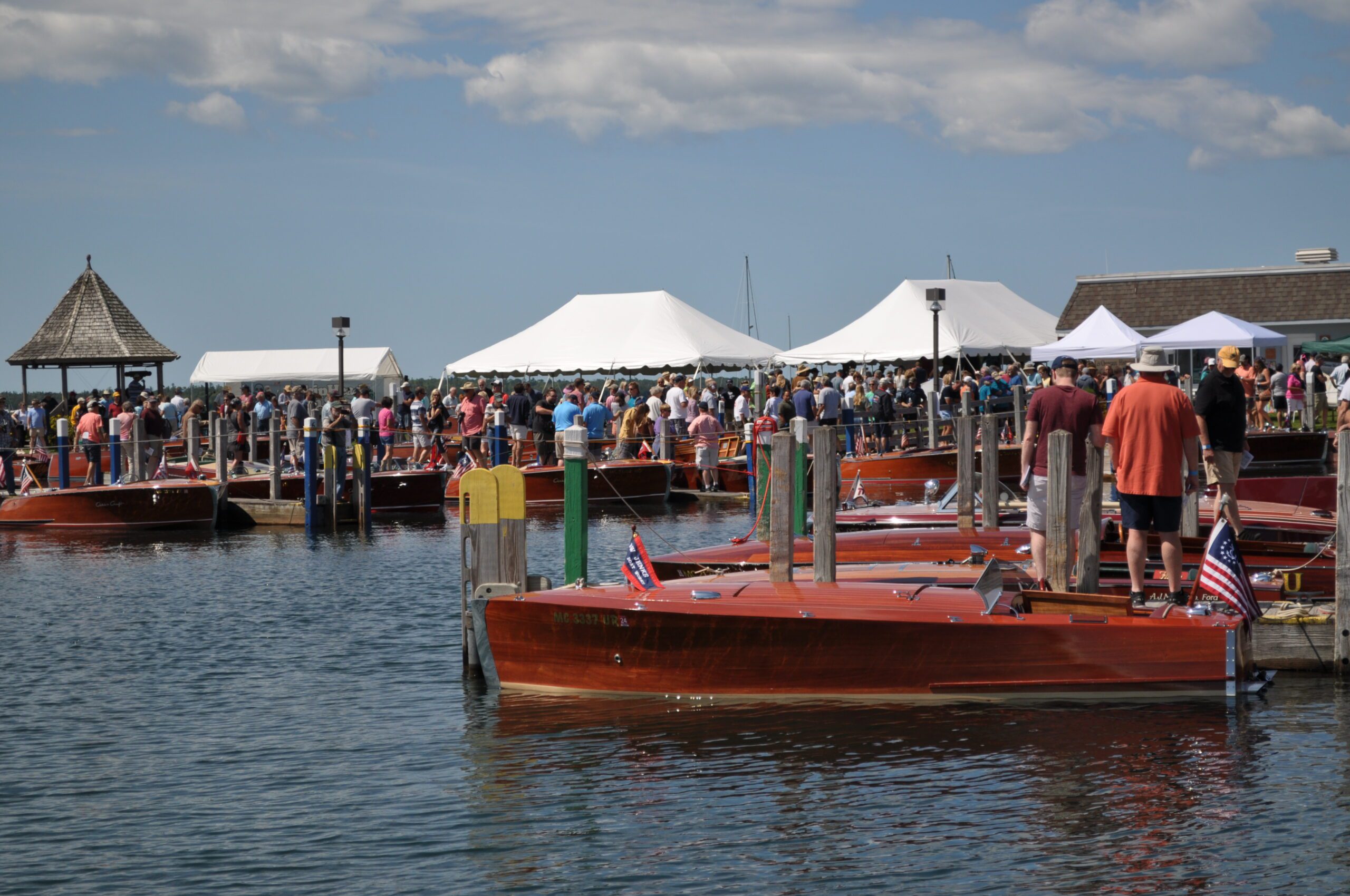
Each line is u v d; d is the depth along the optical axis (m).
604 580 20.47
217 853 9.06
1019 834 8.88
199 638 16.59
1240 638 11.83
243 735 11.97
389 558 24.77
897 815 9.30
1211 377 14.84
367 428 30.88
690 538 26.67
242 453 40.47
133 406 44.31
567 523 14.53
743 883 8.28
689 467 36.97
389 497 34.09
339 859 8.91
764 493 19.97
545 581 14.28
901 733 11.20
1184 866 8.26
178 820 9.73
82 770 10.99
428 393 67.06
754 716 11.91
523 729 11.83
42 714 12.89
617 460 35.50
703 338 51.78
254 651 15.68
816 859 8.60
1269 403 42.31
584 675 13.02
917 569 14.73
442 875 8.59
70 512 31.44
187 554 26.08
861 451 34.94
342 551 26.19
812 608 12.27
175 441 36.44
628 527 28.92
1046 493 12.99
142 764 11.12
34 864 8.92
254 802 10.09
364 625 17.28
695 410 39.50
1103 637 11.77
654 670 12.71
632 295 54.12
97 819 9.80
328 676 14.26
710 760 10.70
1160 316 61.16
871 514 19.42
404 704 12.95
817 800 9.69
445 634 16.52
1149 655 11.76
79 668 14.94
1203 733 10.91
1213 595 12.57
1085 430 12.90
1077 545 13.39
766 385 41.41
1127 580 14.99
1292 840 8.60
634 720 11.99
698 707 12.34
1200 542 15.06
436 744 11.49
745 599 12.65
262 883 8.54
